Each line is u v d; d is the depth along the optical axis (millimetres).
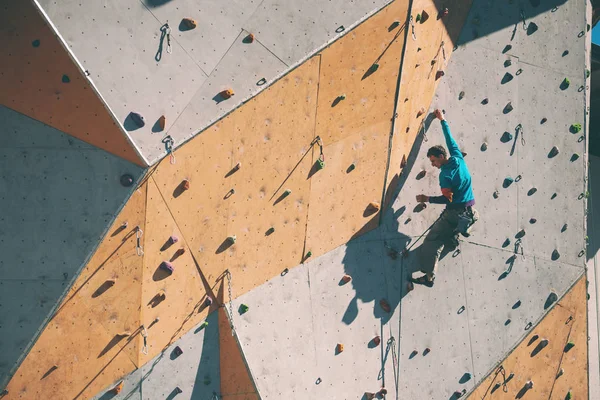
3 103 7805
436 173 10305
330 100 8969
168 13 8047
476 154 10453
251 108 8461
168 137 8031
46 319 7930
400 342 9945
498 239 10617
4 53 7723
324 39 8781
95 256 7980
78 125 7852
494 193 10570
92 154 7910
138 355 8406
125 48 7863
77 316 8055
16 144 7824
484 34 10445
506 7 10578
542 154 10930
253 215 8758
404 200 10031
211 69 8250
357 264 9648
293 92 8695
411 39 9391
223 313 8758
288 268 9141
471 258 10430
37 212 7867
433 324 10180
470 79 10414
